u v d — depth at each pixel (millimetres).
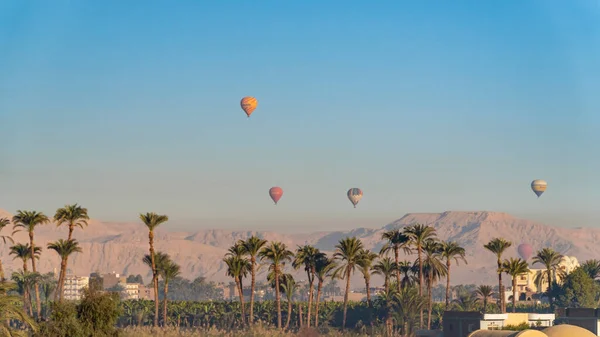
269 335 137500
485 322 103062
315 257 153250
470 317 104875
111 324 78938
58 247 139375
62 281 139125
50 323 76250
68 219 141375
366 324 155750
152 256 153625
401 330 146125
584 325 103562
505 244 154000
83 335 76125
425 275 154375
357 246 150625
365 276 154125
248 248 152625
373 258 155250
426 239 155375
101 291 80688
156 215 154750
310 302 151750
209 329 151875
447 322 107875
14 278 143625
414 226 151750
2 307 70312
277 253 150625
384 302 152375
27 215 145125
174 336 134500
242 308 154000
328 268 151500
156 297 152125
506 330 92812
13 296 71688
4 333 69875
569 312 105688
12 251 146125
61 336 74750
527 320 105250
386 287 153500
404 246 154750
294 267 155500
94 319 77875
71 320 76312
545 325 104875
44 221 147000
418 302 146000
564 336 84375
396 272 153500
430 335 110500
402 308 145125
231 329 156125
